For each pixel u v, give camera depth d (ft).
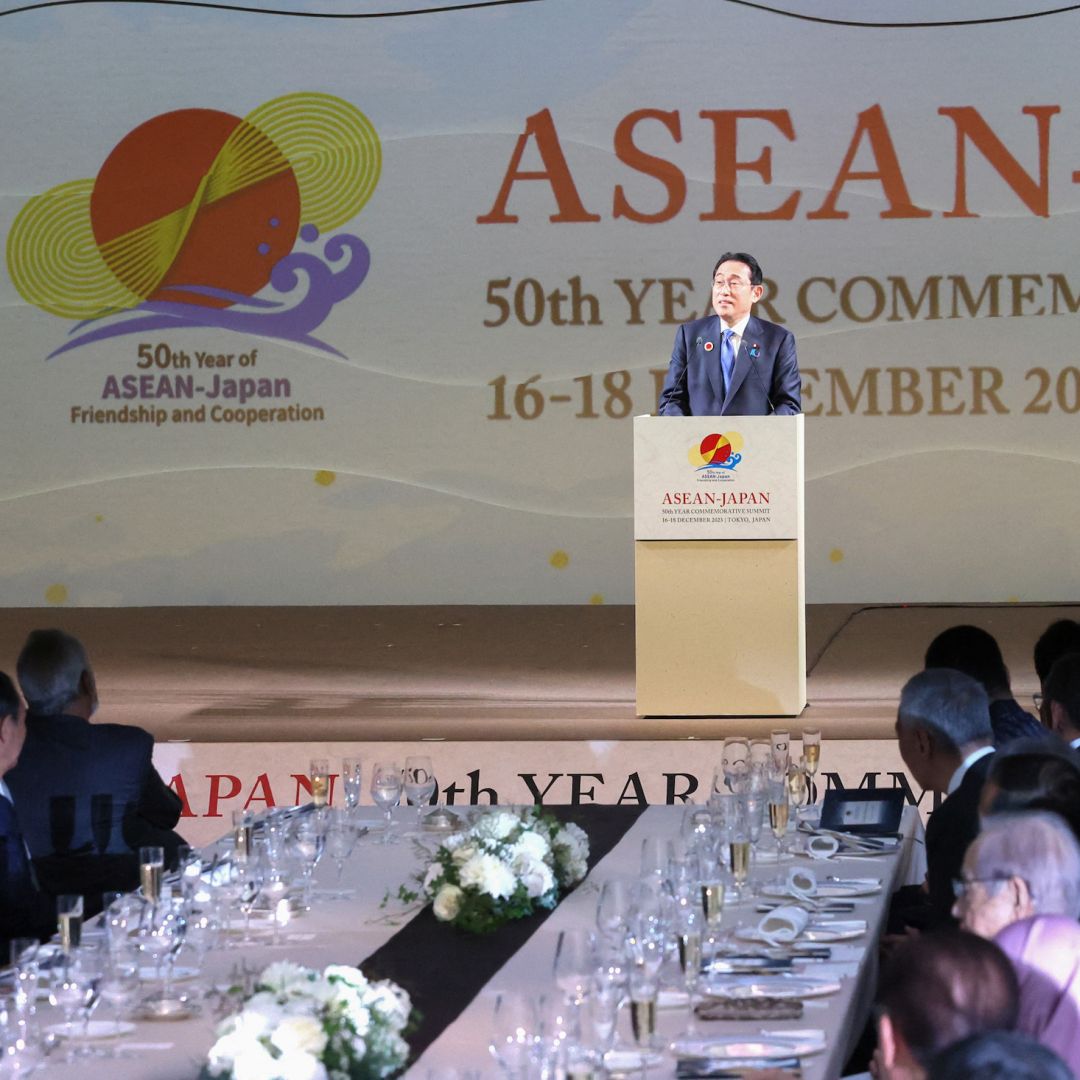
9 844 23.40
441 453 70.74
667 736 44.83
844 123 69.00
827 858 25.71
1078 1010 14.99
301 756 43.24
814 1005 18.33
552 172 69.82
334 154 70.03
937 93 68.59
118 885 27.35
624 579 70.90
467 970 19.74
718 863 22.82
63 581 71.36
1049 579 69.72
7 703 23.79
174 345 70.54
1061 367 69.10
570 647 61.41
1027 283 68.95
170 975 19.45
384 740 44.70
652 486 39.63
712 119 69.26
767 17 68.74
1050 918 15.97
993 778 20.90
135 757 28.35
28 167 69.97
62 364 70.64
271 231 70.18
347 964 20.04
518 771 42.45
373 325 70.44
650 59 69.26
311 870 23.52
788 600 39.52
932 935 11.96
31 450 70.95
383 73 69.72
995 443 69.46
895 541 69.97
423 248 70.18
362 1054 15.20
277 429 70.79
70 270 70.33
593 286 70.03
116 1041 17.31
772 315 69.56
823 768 41.83
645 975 16.66
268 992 15.85
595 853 25.98
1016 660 57.36
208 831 40.34
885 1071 11.62
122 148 69.87
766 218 69.46
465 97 69.72
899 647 59.98
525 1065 14.57
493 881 21.27
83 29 69.62
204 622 67.56
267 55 69.67
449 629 65.62
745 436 39.29
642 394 70.23
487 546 71.15
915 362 69.46
